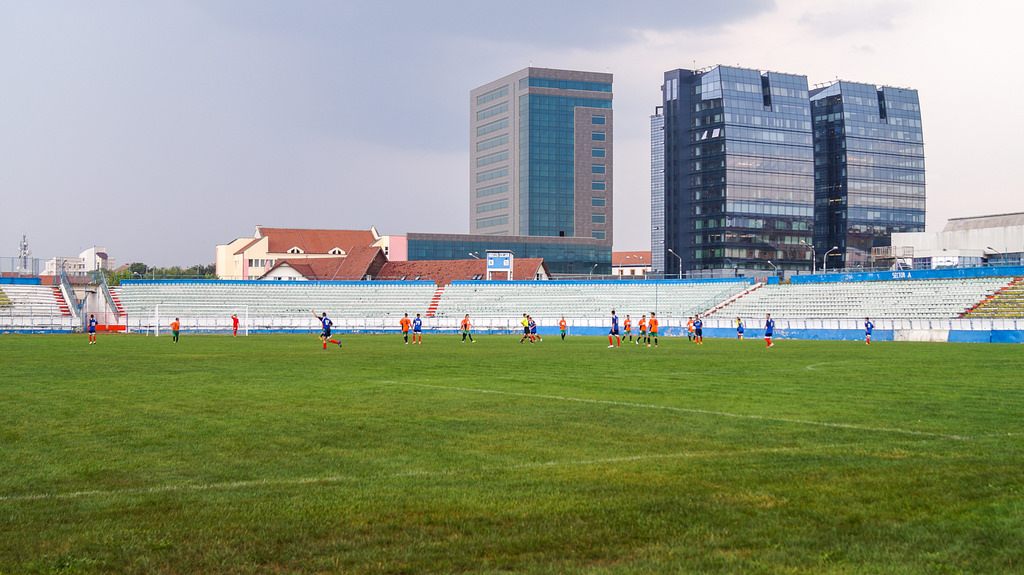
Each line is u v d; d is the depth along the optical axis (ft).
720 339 244.83
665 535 30.09
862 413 63.16
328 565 27.04
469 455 45.68
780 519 31.99
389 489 37.32
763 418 60.34
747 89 597.52
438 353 156.04
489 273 383.24
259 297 355.36
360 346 187.62
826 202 648.79
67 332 293.43
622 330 293.02
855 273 297.33
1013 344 196.03
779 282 320.29
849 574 25.94
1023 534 29.81
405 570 26.55
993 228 417.08
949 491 36.32
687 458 44.57
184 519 32.42
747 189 592.19
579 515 32.71
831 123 645.10
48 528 31.27
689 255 609.42
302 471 41.47
